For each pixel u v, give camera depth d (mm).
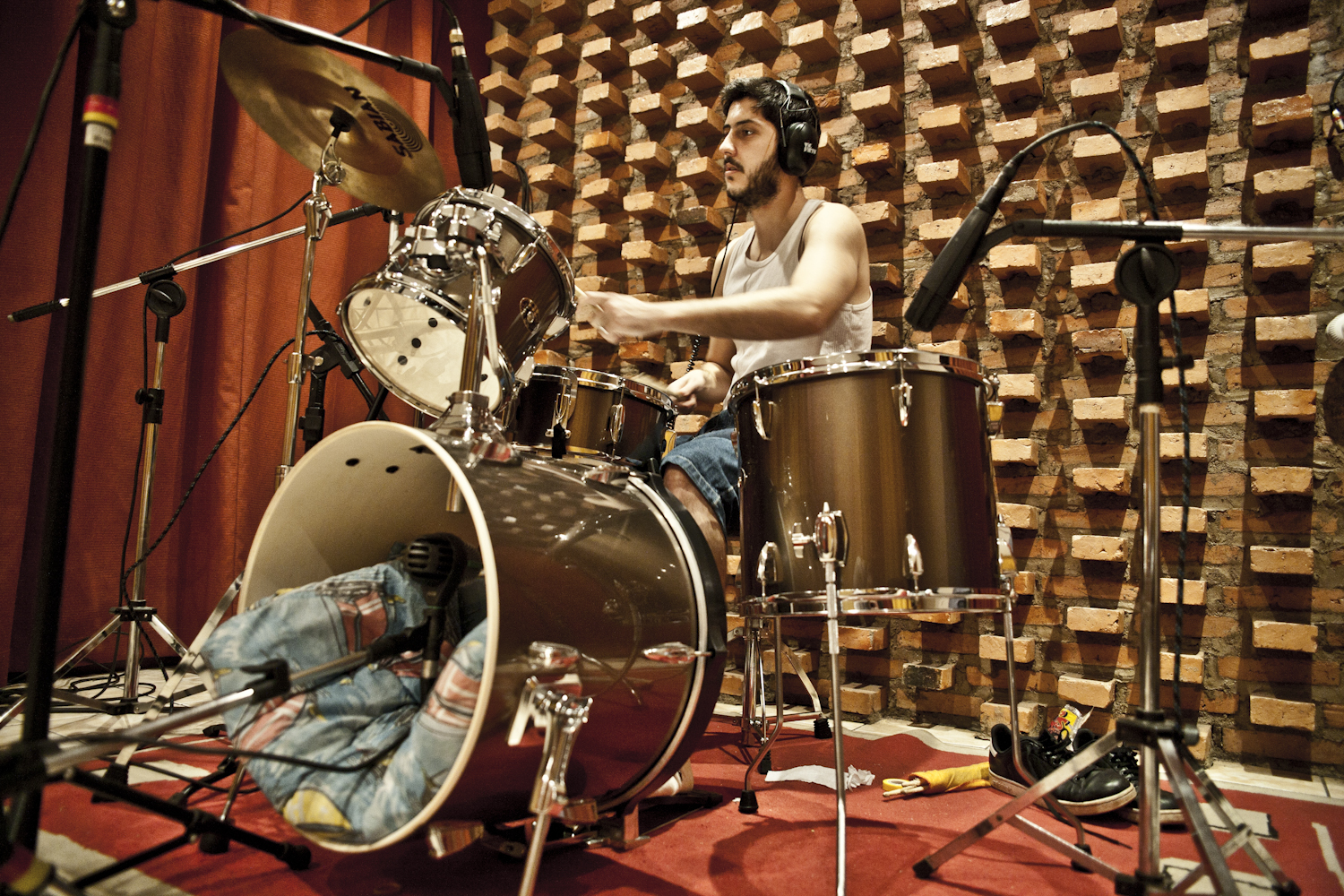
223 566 2951
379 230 3613
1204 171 2309
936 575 1330
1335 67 2264
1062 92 2617
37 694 926
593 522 1259
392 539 1478
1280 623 2125
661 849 1396
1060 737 1908
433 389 1728
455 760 998
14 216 2463
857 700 2533
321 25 3332
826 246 1876
